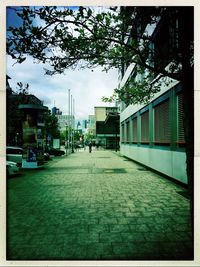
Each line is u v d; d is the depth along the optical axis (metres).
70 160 23.19
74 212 6.15
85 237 4.57
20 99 26.02
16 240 4.48
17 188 9.29
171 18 4.54
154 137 14.01
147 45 4.77
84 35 4.32
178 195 7.92
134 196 7.80
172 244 4.22
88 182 10.49
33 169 15.41
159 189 8.89
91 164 18.84
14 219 5.64
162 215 5.83
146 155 15.93
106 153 37.62
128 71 24.16
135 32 4.55
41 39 4.12
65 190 8.84
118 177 11.88
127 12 4.32
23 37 4.06
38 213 6.08
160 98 12.55
